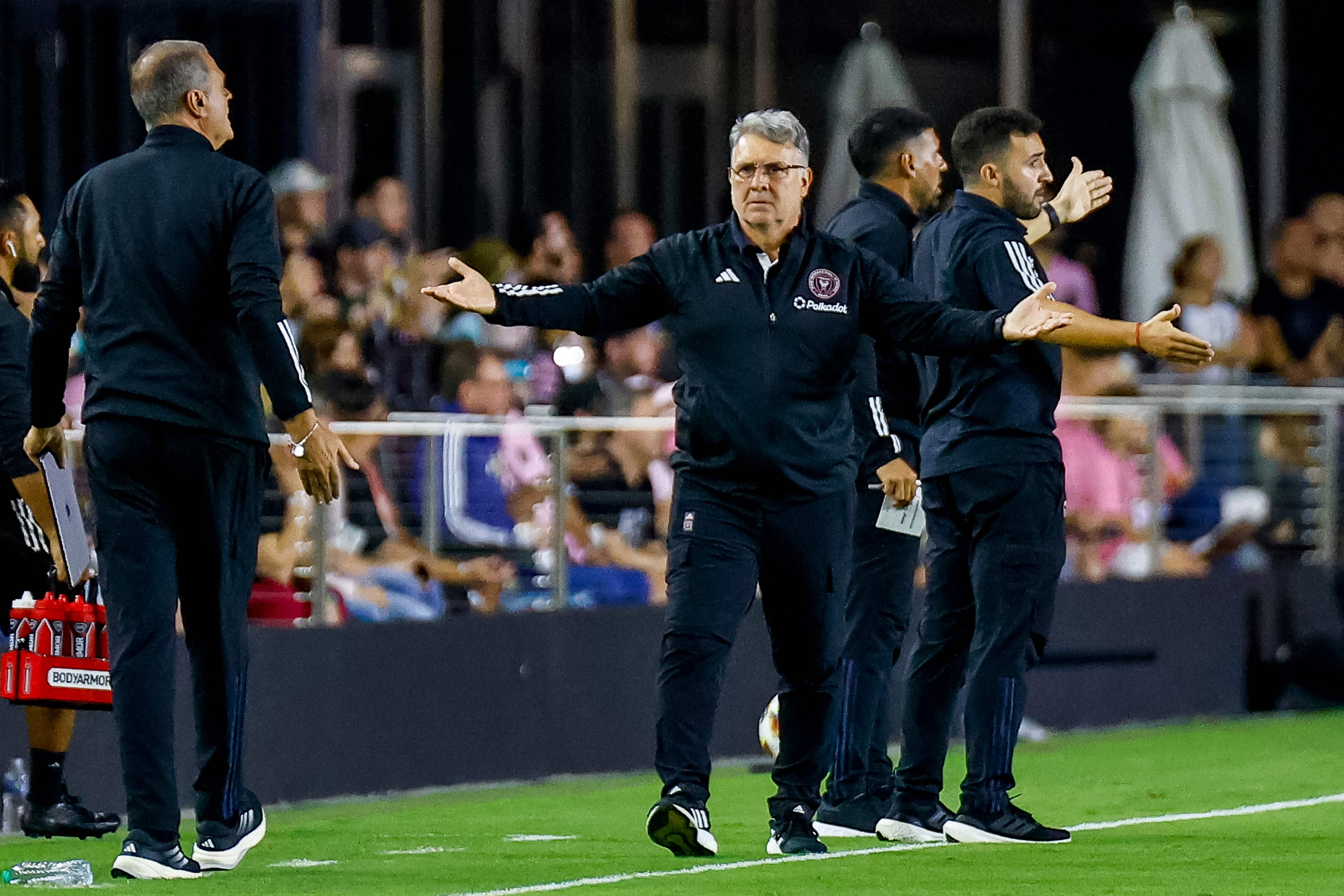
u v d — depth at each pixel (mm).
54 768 28531
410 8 58531
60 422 24672
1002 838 26328
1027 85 64188
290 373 22953
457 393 39156
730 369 23938
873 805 27578
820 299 24031
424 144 58781
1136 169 68938
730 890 23109
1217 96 57969
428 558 36375
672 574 24391
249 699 33219
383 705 34969
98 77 48219
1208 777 35688
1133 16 69188
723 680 24469
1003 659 25875
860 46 55875
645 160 64688
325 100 56656
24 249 28859
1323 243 52906
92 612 26156
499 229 60500
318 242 44156
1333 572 48562
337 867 25438
